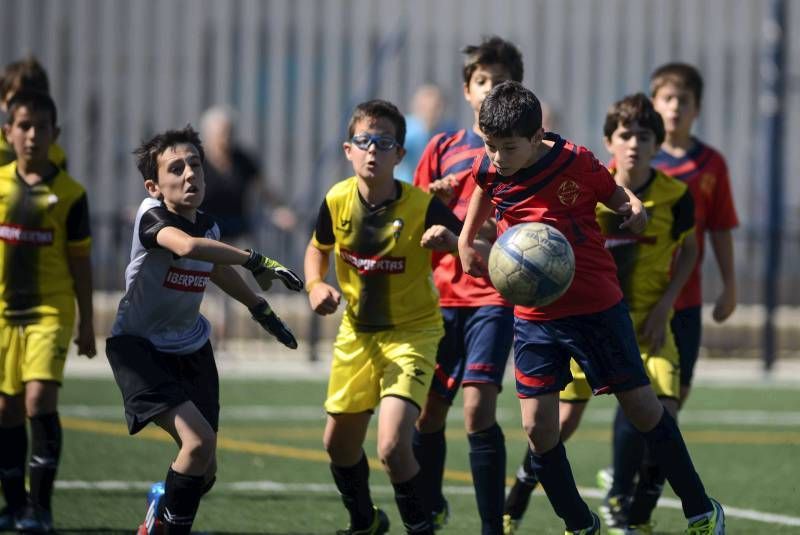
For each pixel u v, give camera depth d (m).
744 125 44.38
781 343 42.69
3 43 43.66
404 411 17.11
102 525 19.66
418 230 17.81
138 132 43.88
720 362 42.53
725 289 22.39
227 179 39.62
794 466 26.06
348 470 18.27
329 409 17.97
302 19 44.06
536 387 16.70
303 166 44.06
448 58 43.97
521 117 15.72
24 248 19.58
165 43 43.97
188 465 16.00
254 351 42.22
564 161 16.28
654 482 19.45
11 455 19.59
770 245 40.41
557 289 15.91
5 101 22.44
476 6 44.00
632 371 16.48
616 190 16.61
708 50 44.41
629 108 19.64
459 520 20.77
